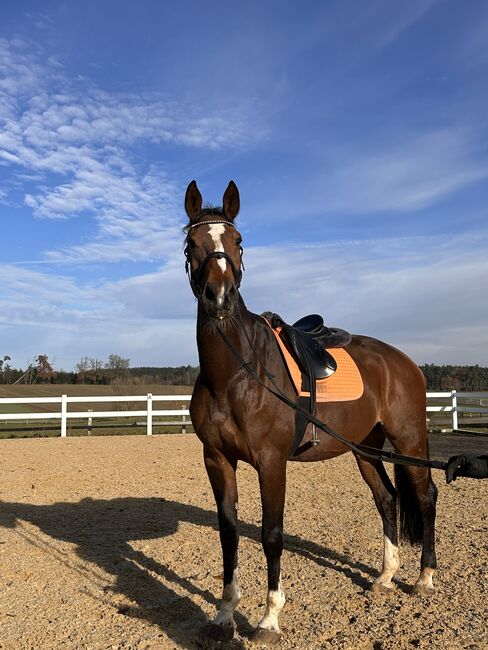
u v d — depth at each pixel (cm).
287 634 359
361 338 489
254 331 377
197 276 345
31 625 375
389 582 437
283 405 359
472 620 373
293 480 913
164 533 605
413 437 454
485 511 690
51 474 968
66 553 532
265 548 353
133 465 1073
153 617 386
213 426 361
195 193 374
